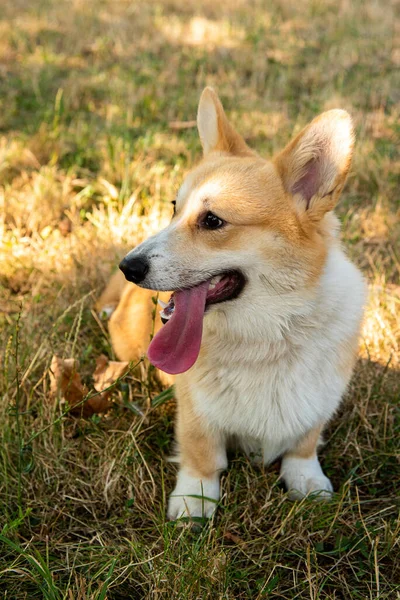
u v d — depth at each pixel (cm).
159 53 259
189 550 101
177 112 213
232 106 215
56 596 94
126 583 100
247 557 103
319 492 110
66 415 120
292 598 98
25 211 162
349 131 99
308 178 104
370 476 115
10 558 102
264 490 112
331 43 267
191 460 112
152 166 179
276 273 103
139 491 111
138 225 158
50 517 107
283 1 314
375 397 123
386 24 282
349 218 164
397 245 156
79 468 114
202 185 105
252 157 111
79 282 145
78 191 173
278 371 106
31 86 221
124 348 130
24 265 148
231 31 278
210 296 105
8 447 112
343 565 104
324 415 110
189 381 109
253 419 108
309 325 105
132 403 121
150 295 124
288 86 231
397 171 179
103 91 224
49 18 285
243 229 103
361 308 109
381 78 236
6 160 177
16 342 110
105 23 283
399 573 102
